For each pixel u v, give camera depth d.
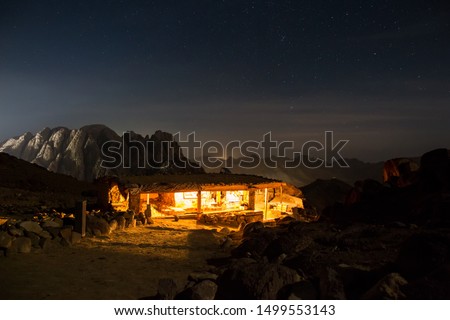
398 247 8.80
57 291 7.77
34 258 10.00
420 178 14.55
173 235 13.87
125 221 15.05
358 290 6.70
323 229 11.22
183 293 6.91
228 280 6.79
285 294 6.48
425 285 5.81
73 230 12.45
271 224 17.62
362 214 14.30
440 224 10.34
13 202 19.67
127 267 9.62
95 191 26.61
